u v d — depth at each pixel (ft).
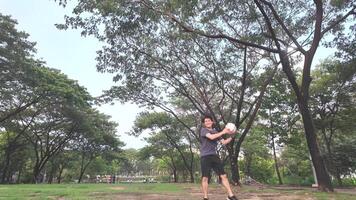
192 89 83.61
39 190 44.88
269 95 78.33
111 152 171.94
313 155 46.26
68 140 148.56
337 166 114.83
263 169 182.39
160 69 77.00
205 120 26.08
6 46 87.40
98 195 37.09
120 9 46.88
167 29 68.54
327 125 105.19
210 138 25.68
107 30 52.60
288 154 147.64
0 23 85.15
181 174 220.43
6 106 109.40
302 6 62.13
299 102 47.29
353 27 54.65
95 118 157.17
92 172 219.20
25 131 132.98
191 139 157.07
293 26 62.90
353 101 101.45
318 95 102.47
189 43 71.56
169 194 39.34
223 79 75.36
